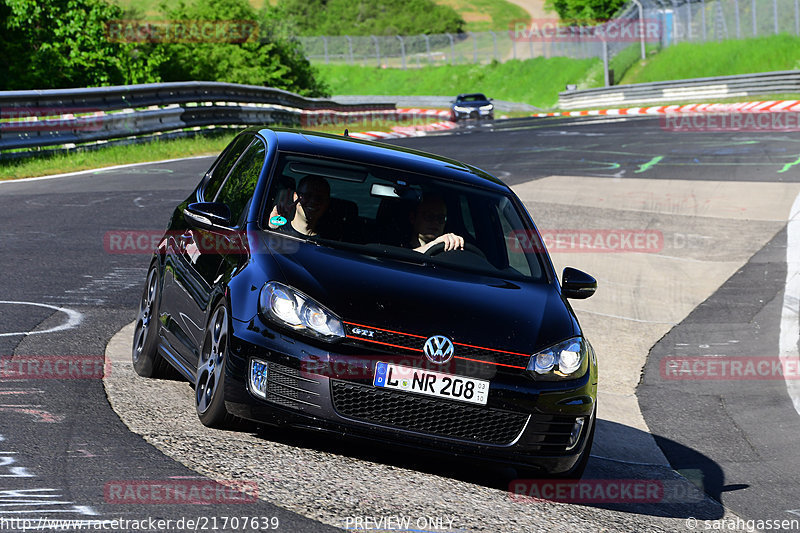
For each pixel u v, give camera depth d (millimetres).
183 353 20344
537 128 124188
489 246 21375
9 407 18469
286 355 17141
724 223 56156
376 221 20891
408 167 22578
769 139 97438
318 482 16375
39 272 32625
